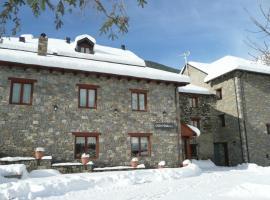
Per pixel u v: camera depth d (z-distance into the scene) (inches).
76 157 655.1
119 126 709.3
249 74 971.9
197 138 964.0
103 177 511.5
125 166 689.0
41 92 647.1
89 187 469.4
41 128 629.9
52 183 434.0
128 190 445.7
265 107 973.2
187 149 871.1
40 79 652.1
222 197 367.6
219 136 1007.6
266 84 1000.9
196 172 672.4
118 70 708.0
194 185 492.7
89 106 693.9
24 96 636.1
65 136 648.4
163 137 753.6
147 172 602.2
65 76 678.5
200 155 959.0
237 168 847.1
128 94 739.4
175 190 439.2
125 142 706.8
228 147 959.6
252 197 356.5
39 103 639.8
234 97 948.0
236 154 920.9
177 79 778.2
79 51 898.7
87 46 916.0
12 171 477.7
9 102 615.5
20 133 609.9
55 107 650.2
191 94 989.2
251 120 930.1
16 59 609.6
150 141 735.7
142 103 757.3
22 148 605.6
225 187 460.1
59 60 663.8
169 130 765.9
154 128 748.0
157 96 773.9
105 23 201.3
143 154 725.3
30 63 620.1
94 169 629.0
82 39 903.7
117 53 1040.8
